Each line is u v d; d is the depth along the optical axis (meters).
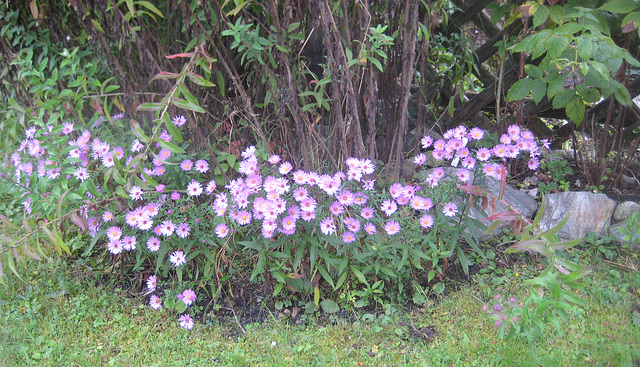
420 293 2.37
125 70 2.77
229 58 2.48
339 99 2.28
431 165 3.10
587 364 1.90
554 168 3.13
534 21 2.50
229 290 2.43
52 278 2.59
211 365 2.05
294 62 2.42
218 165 2.40
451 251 2.29
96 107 2.36
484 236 2.70
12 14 2.73
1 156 2.93
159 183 2.44
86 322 2.30
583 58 2.16
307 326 2.26
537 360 1.91
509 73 3.34
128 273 2.61
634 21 2.35
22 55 2.84
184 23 2.36
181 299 2.31
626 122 3.40
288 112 2.60
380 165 2.75
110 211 2.36
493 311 2.06
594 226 2.74
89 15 2.42
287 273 2.32
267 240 2.17
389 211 2.21
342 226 2.27
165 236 2.32
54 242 2.14
